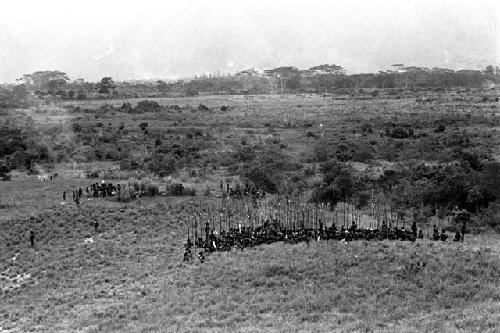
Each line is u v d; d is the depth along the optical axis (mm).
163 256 40906
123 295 34375
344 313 27219
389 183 58875
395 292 29406
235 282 33375
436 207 51625
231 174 70812
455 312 25875
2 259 42844
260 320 27047
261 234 41594
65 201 55250
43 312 33156
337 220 46938
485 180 52688
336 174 60625
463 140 87438
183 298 31891
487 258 33156
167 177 68438
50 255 42906
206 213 50344
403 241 38156
